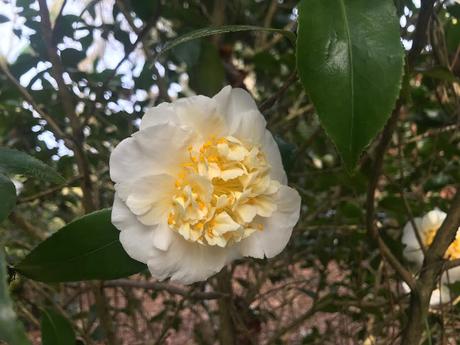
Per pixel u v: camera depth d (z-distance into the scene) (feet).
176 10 1.29
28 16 1.23
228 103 0.72
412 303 0.99
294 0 1.68
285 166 0.93
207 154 0.70
